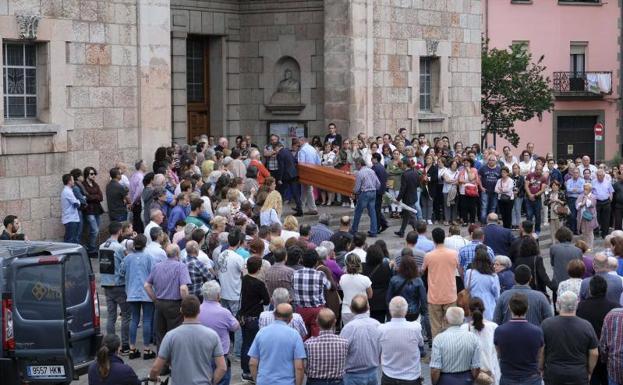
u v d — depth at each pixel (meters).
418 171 28.31
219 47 33.84
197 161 26.61
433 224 29.94
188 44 33.34
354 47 32.50
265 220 21.77
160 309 16.83
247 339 16.31
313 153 28.89
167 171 23.59
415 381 13.66
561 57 58.06
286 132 33.91
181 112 32.38
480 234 18.09
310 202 28.70
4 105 23.67
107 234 25.70
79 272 15.49
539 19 57.25
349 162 30.38
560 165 31.33
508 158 31.50
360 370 13.64
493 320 15.12
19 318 14.46
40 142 24.02
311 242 18.62
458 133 37.72
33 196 23.94
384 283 17.53
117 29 25.94
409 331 13.68
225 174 22.92
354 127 32.62
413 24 35.22
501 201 29.34
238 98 34.31
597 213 30.95
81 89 25.08
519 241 19.17
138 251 17.77
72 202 23.97
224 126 33.97
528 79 50.69
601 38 59.00
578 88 58.19
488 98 50.81
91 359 15.68
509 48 54.41
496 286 16.75
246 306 16.28
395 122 34.66
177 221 19.42
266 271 16.36
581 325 13.33
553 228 29.62
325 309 13.28
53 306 14.59
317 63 33.31
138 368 17.34
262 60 34.00
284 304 13.12
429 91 36.84
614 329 13.72
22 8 23.61
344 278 16.69
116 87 25.98
